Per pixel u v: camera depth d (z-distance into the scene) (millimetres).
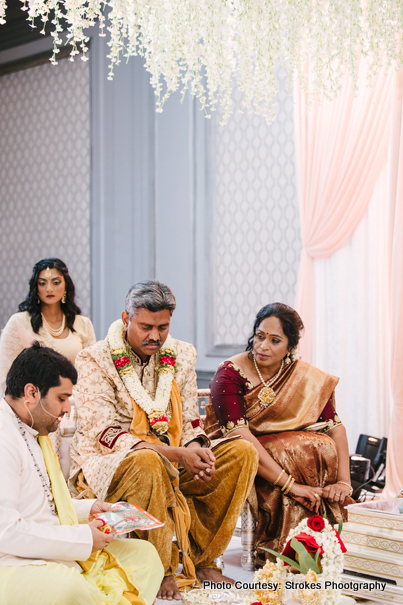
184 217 6316
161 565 2348
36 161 7434
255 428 3279
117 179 6711
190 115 6301
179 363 3131
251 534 3029
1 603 1938
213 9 2752
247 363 3363
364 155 5129
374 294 5176
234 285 6117
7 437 2084
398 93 4504
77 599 1906
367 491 4430
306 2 2842
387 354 5078
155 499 2598
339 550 2084
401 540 2443
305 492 2994
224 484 2842
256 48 2934
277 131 5895
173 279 6359
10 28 7367
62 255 7211
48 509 2152
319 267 5434
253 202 6023
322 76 3170
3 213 7660
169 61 2838
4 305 7641
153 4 2645
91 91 6875
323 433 3381
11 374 2141
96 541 2094
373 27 2986
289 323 3268
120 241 6680
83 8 2486
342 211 5270
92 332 4340
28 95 7496
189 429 3053
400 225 4465
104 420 2828
